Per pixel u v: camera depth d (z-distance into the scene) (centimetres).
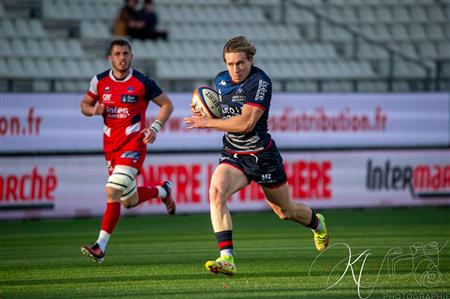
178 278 2453
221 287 2262
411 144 5156
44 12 6262
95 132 4688
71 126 4650
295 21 6850
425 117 5178
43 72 5703
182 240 3622
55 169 4556
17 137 4553
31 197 4509
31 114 4575
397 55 6172
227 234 2281
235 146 2386
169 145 4784
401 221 4397
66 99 4638
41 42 5978
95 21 6309
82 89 5681
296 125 4962
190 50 6212
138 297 2103
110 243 3512
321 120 5003
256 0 6919
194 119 2338
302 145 4972
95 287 2289
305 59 6378
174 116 4788
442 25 7006
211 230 4050
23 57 5775
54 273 2588
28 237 3766
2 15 6181
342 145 5038
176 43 6244
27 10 6244
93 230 4066
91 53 6097
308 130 4981
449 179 5144
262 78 2341
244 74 2312
